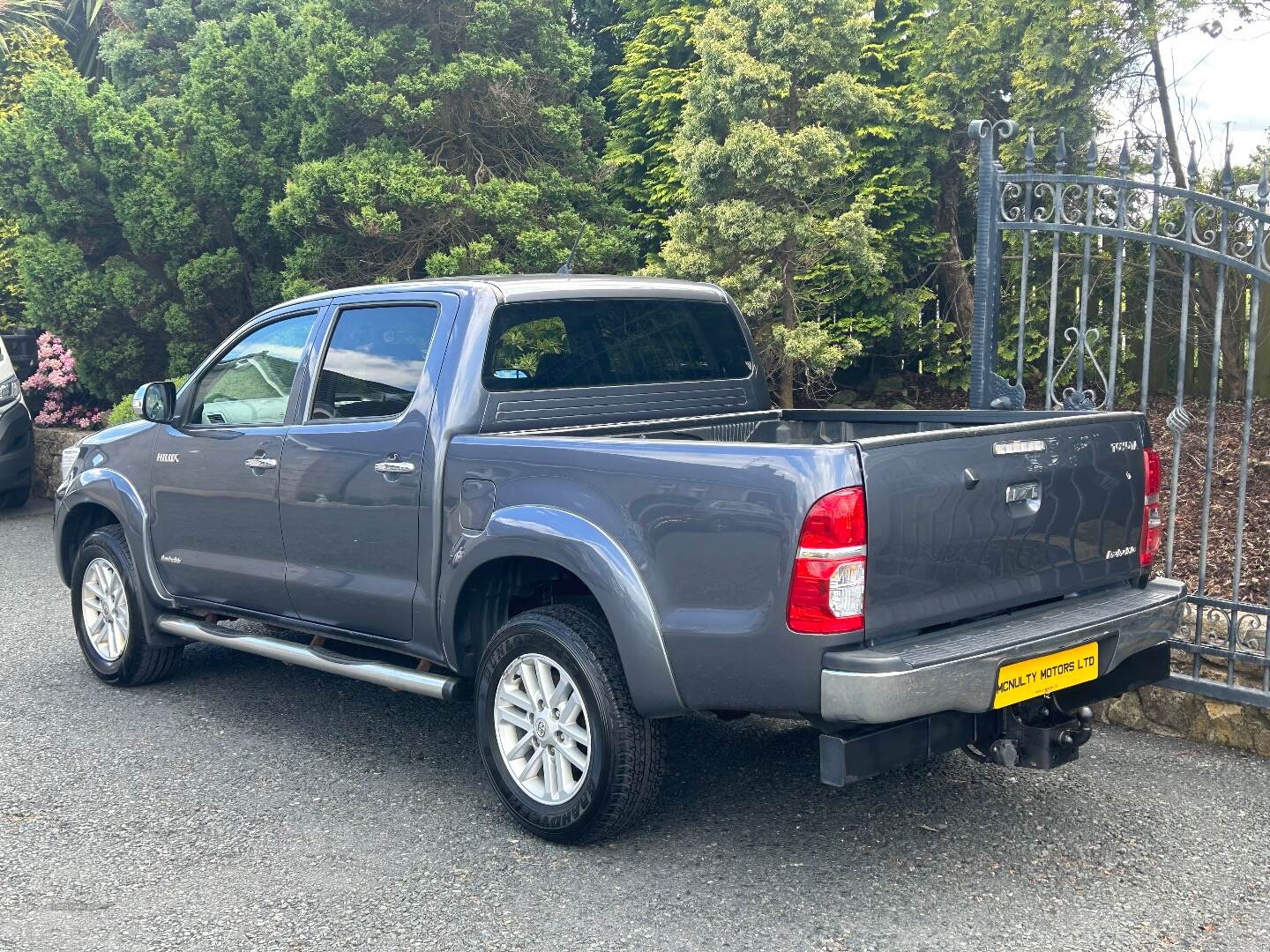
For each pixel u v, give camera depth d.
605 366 4.83
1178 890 3.63
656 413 5.00
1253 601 5.60
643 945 3.34
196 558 5.39
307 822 4.25
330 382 4.82
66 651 6.70
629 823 3.93
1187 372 8.88
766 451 3.42
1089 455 3.94
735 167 8.38
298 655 4.94
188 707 5.64
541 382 4.58
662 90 10.87
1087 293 5.34
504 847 4.03
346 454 4.62
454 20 10.20
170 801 4.46
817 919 3.47
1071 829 4.09
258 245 11.11
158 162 11.05
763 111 8.68
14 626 7.29
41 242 11.59
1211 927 3.40
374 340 4.72
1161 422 8.21
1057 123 8.40
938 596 3.50
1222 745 4.89
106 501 5.80
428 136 10.27
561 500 3.90
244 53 11.03
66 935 3.44
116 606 5.93
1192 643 4.95
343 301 4.89
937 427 4.95
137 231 11.06
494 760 4.17
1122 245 5.19
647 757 3.84
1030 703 3.78
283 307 5.16
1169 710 5.03
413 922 3.50
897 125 9.84
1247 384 4.80
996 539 3.63
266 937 3.42
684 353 5.19
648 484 3.67
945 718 3.55
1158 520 4.25
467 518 4.18
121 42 13.46
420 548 4.36
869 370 11.05
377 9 10.05
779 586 3.37
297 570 4.89
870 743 3.38
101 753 5.00
